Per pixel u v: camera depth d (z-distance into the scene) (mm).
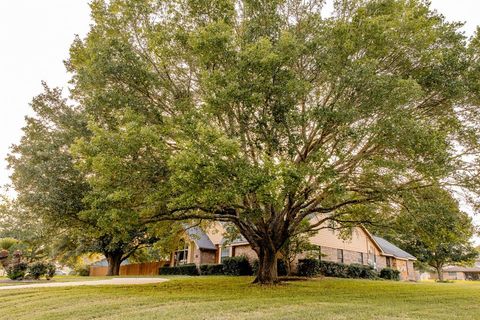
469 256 42969
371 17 10508
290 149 10297
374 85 9492
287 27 12211
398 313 8320
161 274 29312
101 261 39375
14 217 23500
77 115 14031
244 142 11031
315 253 22359
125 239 12680
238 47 11000
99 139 9992
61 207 12523
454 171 10789
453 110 11680
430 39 10297
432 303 10391
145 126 10180
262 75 10062
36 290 12609
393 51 10703
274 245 14180
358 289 13945
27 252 23750
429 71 10570
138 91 11758
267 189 8945
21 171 13648
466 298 11844
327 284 15875
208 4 11062
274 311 8219
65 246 27875
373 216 15164
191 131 9617
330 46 10492
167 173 10680
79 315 8141
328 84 11836
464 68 10375
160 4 11898
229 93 9844
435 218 10930
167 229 16453
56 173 12914
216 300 9914
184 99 11836
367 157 11000
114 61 10852
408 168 10719
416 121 9609
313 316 7680
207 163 8914
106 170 9930
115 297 10531
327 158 10070
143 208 11695
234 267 23828
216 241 29766
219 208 12430
